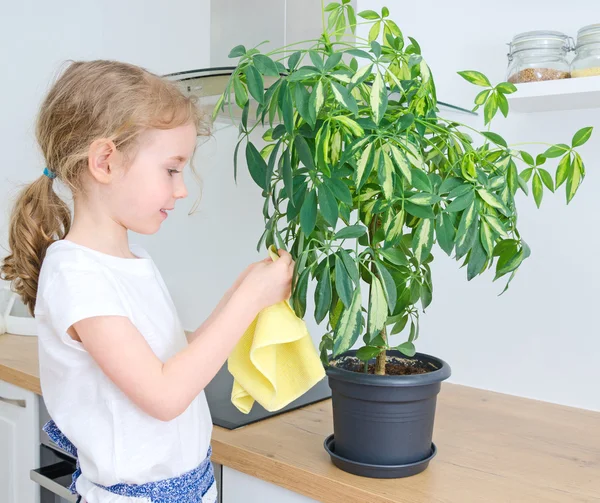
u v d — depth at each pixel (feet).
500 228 3.13
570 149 3.54
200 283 7.02
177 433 3.50
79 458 3.51
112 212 3.40
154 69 7.22
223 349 3.14
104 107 3.18
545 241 4.82
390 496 3.23
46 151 3.49
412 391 3.36
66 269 3.21
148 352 3.08
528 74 4.25
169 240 7.29
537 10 4.73
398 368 3.88
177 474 3.51
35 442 5.47
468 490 3.33
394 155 3.00
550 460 3.76
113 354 3.02
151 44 7.21
